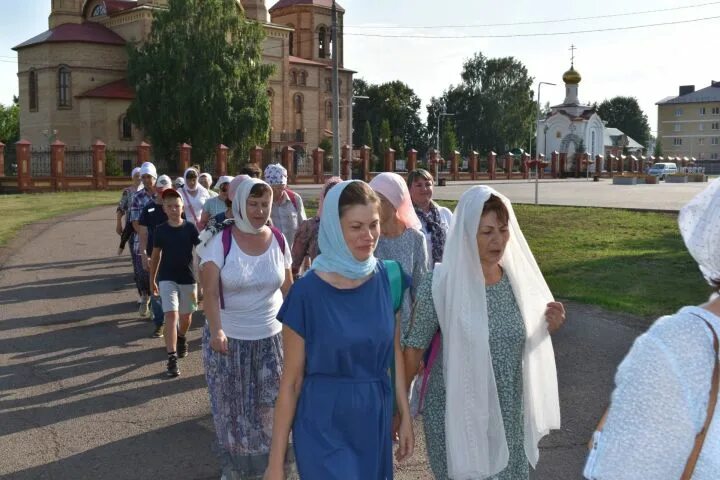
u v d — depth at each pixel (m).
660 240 15.80
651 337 1.68
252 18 66.56
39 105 56.94
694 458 1.61
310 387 3.05
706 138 116.44
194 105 48.50
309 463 2.98
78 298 10.78
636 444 1.63
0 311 9.84
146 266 8.85
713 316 1.65
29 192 39.56
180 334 7.45
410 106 110.31
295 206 8.52
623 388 1.68
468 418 3.24
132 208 9.47
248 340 4.57
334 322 3.01
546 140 83.50
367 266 3.05
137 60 49.62
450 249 3.31
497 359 3.32
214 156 49.84
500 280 3.41
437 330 3.42
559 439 5.27
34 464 4.97
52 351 7.84
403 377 3.40
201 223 9.09
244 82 51.38
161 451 5.20
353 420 3.01
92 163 43.12
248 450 4.51
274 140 67.69
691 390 1.60
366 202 3.01
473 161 62.12
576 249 14.83
